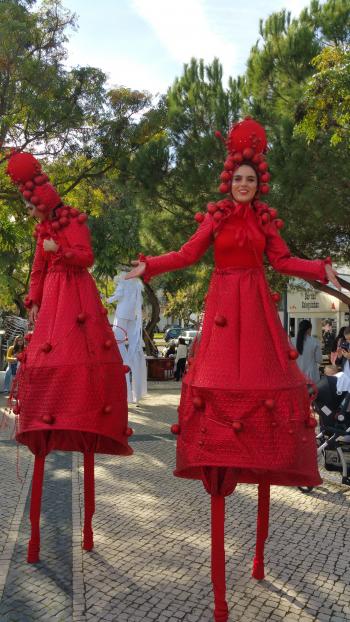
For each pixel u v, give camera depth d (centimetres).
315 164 1015
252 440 293
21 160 383
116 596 347
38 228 395
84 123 1313
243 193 330
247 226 332
